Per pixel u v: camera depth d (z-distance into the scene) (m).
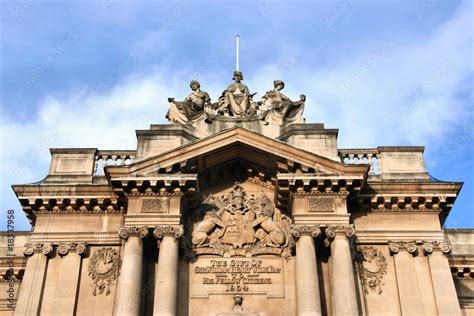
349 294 26.33
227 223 29.75
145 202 28.66
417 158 31.39
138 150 30.56
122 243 28.77
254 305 27.75
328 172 28.73
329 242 28.08
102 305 27.64
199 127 32.09
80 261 28.58
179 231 27.92
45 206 29.61
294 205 28.62
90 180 30.58
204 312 27.58
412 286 27.92
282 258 28.86
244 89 34.66
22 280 28.75
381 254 28.83
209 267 28.58
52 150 31.47
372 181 29.77
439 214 29.78
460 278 31.25
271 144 29.38
